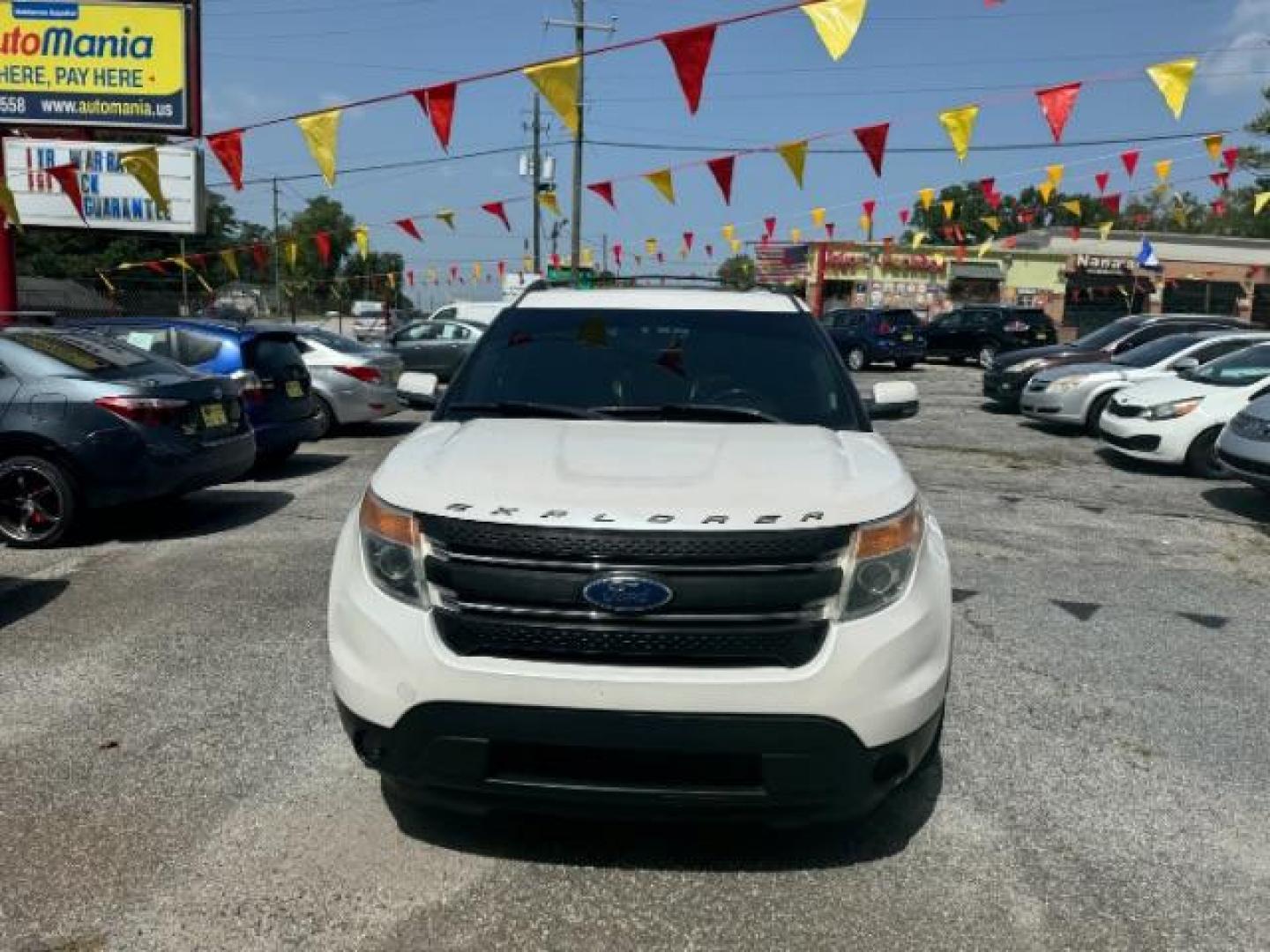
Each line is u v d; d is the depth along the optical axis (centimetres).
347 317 4097
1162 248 3888
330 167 740
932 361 3106
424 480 289
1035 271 3778
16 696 411
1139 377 1276
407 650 266
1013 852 307
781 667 262
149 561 628
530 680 258
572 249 3020
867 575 271
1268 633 534
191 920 266
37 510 654
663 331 424
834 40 578
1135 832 321
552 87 656
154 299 2750
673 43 614
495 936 263
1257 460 811
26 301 2692
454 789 267
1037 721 407
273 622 507
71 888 280
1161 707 425
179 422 683
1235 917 278
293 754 362
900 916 274
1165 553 711
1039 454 1180
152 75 1469
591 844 306
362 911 271
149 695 413
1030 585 612
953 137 746
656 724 256
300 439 973
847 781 264
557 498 272
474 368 411
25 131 1528
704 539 261
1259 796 348
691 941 262
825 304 3766
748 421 370
